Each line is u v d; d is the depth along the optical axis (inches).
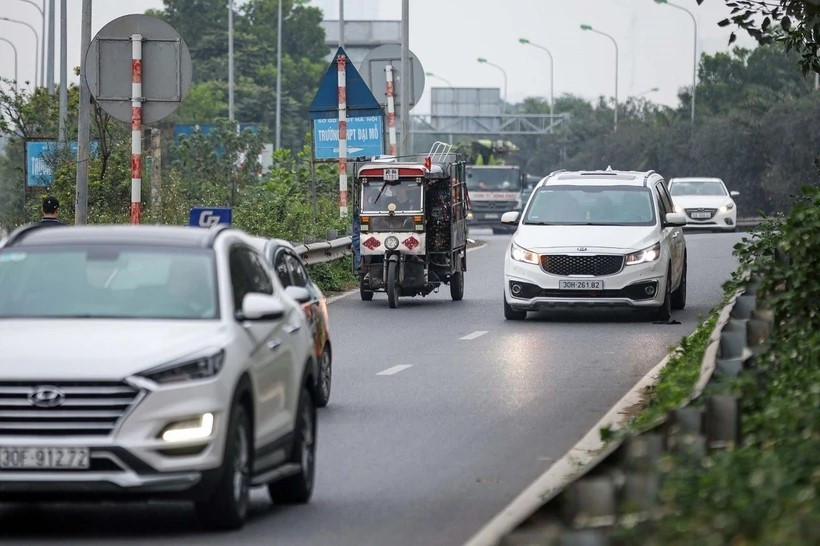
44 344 941.8
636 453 818.2
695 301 2726.4
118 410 920.9
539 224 2458.2
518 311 2432.3
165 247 1054.4
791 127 7342.5
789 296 1397.6
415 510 1051.9
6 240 1069.8
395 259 2632.9
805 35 1856.5
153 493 919.0
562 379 1737.2
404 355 1972.2
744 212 7721.5
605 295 2364.7
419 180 2647.6
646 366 1846.7
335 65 3531.0
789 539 650.8
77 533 965.8
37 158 3440.0
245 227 3152.1
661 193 2586.1
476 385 1694.1
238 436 973.2
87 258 1045.8
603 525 722.2
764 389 1103.0
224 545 930.7
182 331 973.8
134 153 2065.7
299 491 1079.6
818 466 807.1
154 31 2049.7
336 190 4515.3
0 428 917.8
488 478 1170.6
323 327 1557.6
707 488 756.0
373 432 1389.0
